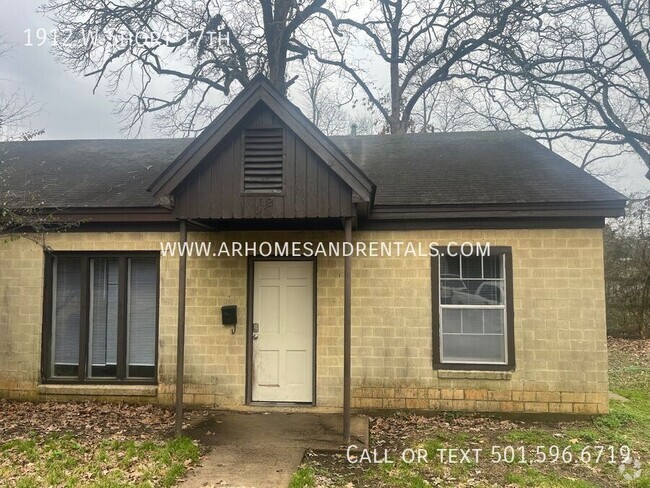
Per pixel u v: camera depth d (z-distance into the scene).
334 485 4.34
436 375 6.68
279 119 5.62
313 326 7.03
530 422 6.37
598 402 6.42
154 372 7.22
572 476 4.55
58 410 6.70
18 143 10.74
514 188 6.95
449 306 6.82
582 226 6.59
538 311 6.60
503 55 14.14
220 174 5.62
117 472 4.50
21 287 7.30
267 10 14.68
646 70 14.38
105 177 8.26
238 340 7.01
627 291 15.92
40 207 6.92
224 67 14.34
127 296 7.32
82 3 11.67
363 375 6.78
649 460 4.95
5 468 4.62
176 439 5.36
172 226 7.19
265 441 5.39
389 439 5.62
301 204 5.52
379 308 6.86
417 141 10.36
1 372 7.23
